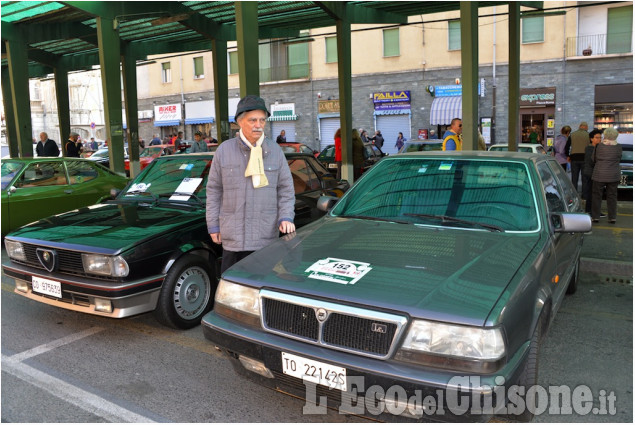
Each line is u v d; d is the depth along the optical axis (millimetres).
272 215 3678
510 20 11508
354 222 3545
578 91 21766
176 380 3406
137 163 16531
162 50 17359
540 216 3314
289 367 2498
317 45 27469
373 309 2354
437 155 3994
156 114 33656
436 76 24562
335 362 2354
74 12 12805
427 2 12555
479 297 2352
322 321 2447
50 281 4039
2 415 2971
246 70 8789
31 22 13938
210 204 3723
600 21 21203
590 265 5934
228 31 15117
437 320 2240
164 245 4059
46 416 2959
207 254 4441
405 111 25453
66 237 4098
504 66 22703
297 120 28672
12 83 14125
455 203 3508
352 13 12766
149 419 2924
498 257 2777
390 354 2291
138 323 4520
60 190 7586
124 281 3799
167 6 12055
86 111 48812
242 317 2740
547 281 2977
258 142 3572
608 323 4328
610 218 8859
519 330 2400
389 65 25578
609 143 8586
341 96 13008
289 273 2732
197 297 4379
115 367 3609
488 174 3658
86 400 3148
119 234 4059
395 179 3889
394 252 2873
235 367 2834
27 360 3746
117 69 11688
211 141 23906
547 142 22594
